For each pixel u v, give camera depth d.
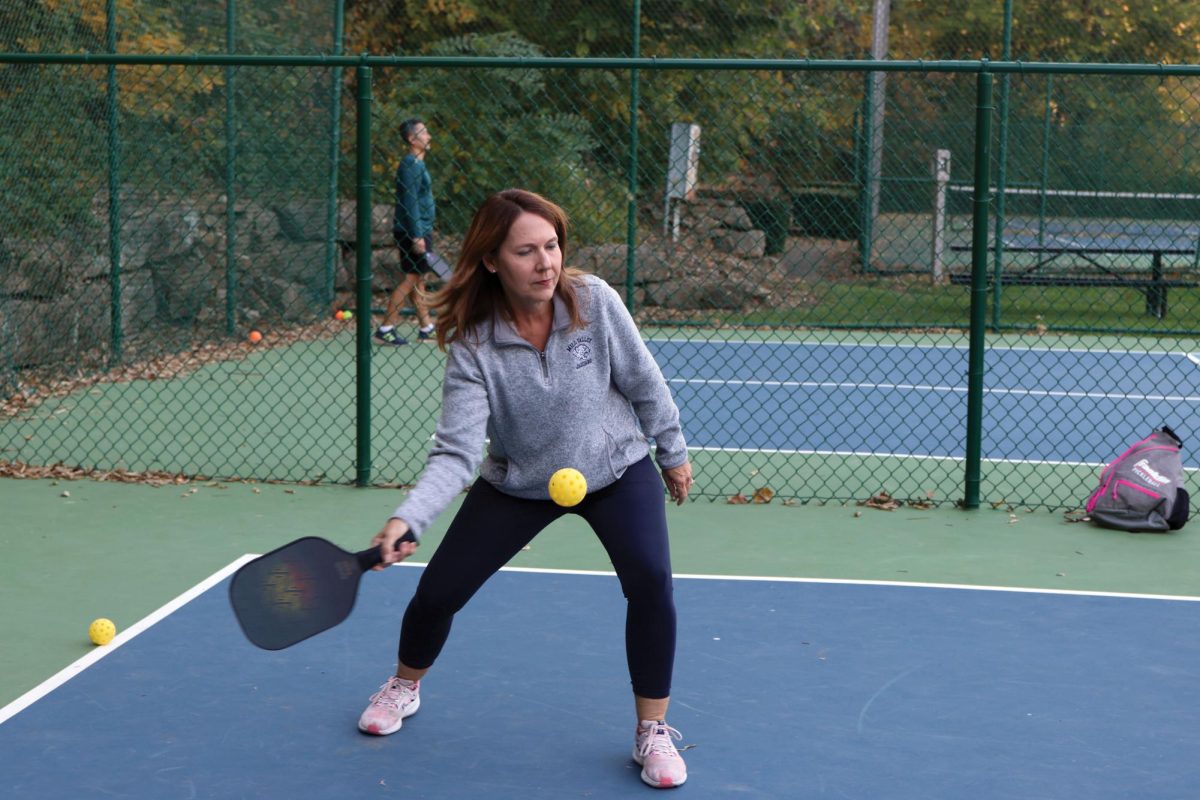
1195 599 5.39
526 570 5.68
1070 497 7.32
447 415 3.57
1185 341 13.78
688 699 4.30
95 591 5.48
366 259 7.27
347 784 3.68
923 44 15.43
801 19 15.30
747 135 15.28
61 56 7.22
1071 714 4.20
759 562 5.94
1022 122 15.17
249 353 12.20
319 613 3.29
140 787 3.65
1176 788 3.68
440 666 4.58
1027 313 15.20
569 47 14.80
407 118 14.34
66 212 10.48
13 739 3.95
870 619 5.11
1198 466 8.15
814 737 4.02
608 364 3.65
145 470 7.70
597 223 14.73
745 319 14.60
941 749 3.94
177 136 11.77
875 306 15.09
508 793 3.64
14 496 7.03
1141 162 15.11
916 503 7.03
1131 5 14.95
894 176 15.60
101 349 10.95
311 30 13.01
